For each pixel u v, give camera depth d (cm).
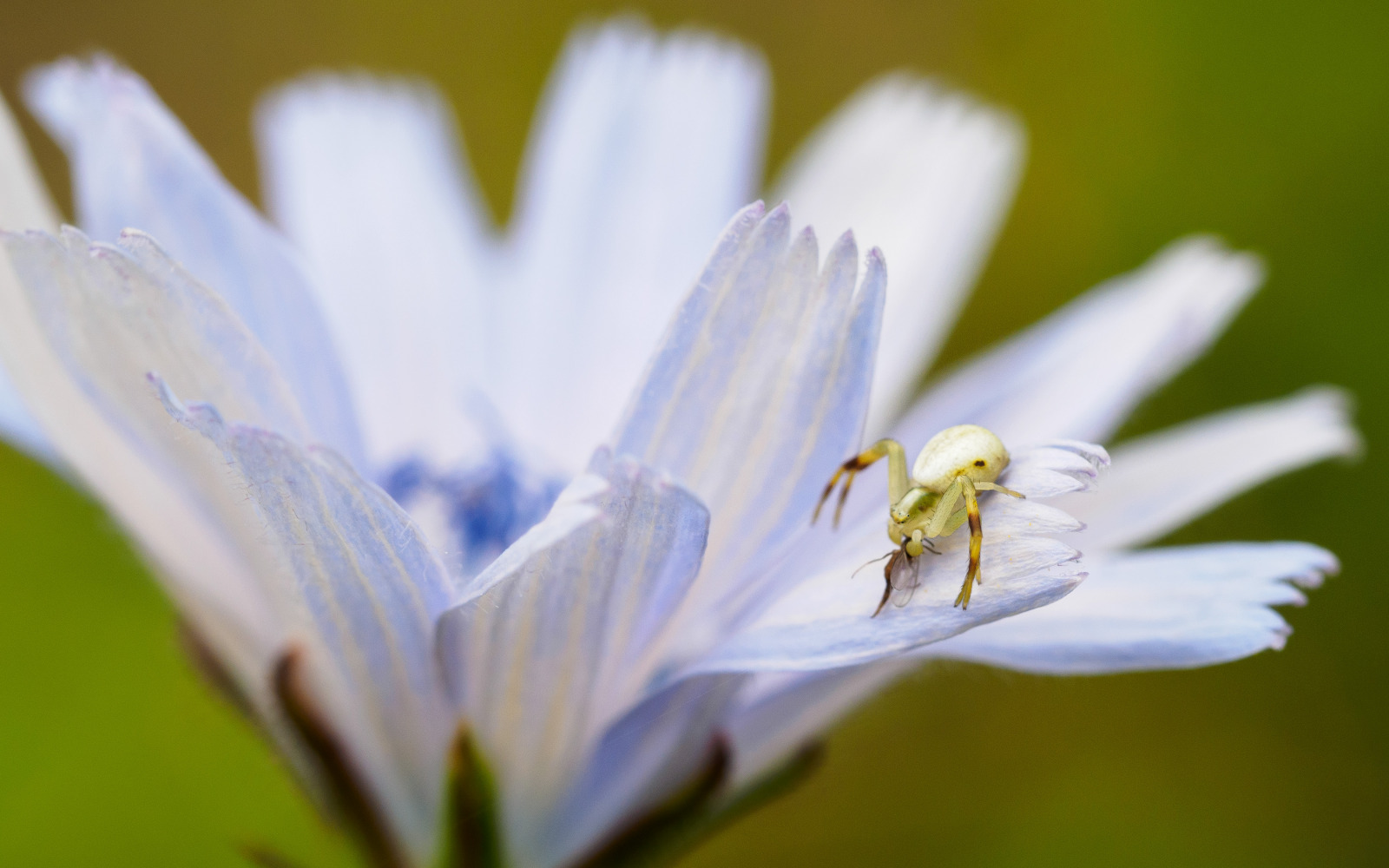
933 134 9
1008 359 8
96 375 7
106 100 7
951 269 9
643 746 7
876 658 7
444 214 9
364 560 7
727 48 9
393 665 7
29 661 10
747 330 7
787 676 8
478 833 7
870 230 9
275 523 7
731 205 9
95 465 7
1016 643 7
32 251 7
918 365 9
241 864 10
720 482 7
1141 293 8
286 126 9
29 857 10
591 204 9
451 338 9
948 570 6
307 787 8
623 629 7
